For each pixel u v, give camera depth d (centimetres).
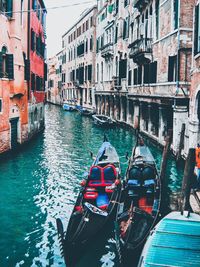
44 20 3102
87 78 4606
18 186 1325
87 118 4112
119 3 3114
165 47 1866
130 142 2322
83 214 866
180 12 1628
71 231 796
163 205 1095
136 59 2397
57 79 6956
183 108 1670
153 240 664
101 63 3988
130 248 715
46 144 2220
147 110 2459
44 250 860
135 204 977
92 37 4316
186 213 743
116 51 3322
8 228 971
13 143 1898
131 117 2980
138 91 2505
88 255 809
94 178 1093
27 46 2145
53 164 1672
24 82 1995
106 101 3841
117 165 1359
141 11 2414
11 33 1736
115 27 3338
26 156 1825
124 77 2998
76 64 5225
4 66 1708
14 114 1850
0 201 1166
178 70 1658
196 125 1394
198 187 1135
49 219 1030
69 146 2169
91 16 4319
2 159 1695
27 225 990
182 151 1600
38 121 2659
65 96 6144
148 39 2148
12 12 1667
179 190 1261
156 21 2073
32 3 2339
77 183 1374
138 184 1056
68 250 731
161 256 634
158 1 2030
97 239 816
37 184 1352
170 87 1780
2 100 1658
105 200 999
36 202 1162
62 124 3444
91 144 2256
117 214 877
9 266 791
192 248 644
